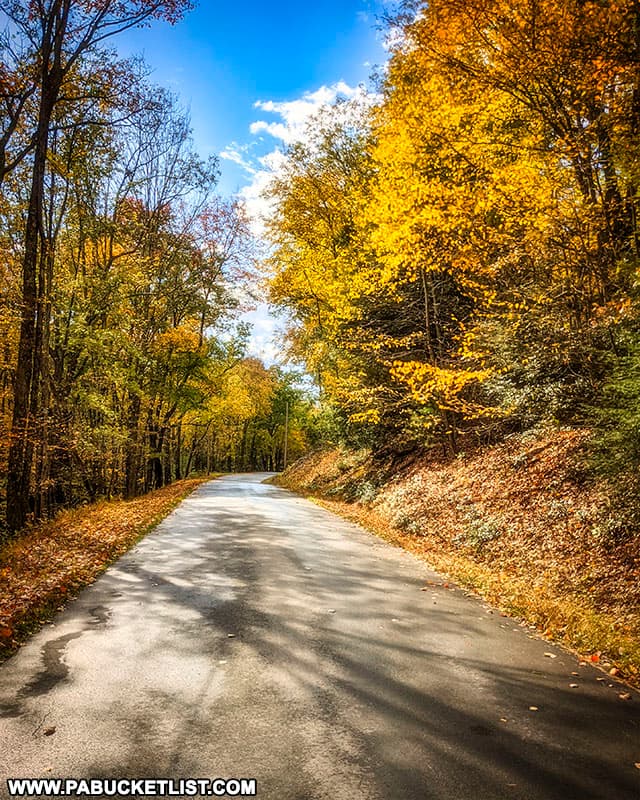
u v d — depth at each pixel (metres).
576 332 10.59
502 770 3.65
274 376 62.50
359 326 18.25
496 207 10.58
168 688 4.77
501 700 4.73
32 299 13.98
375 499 19.31
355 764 3.69
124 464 25.14
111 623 6.54
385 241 12.23
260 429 80.06
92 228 20.42
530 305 11.67
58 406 18.09
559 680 5.21
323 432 27.06
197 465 76.44
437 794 3.38
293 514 18.28
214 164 24.84
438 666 5.45
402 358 17.69
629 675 5.35
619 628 6.71
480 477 14.27
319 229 22.12
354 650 5.79
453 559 10.92
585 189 9.76
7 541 12.69
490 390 13.53
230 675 5.07
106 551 10.66
